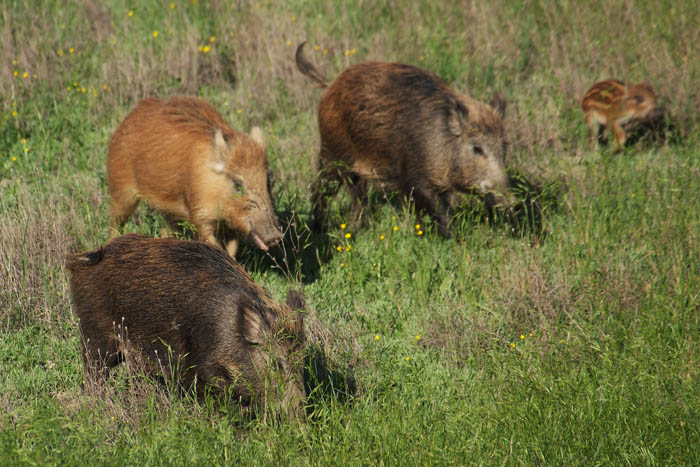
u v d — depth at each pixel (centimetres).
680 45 2683
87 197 1905
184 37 2734
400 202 2020
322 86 2109
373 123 1880
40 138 2233
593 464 1151
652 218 1828
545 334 1491
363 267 1752
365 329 1589
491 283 1684
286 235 1862
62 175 2070
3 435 1095
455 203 1969
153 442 1144
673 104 2420
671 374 1320
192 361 1229
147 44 2742
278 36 2744
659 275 1616
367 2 3003
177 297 1242
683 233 1733
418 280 1689
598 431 1205
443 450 1170
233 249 1692
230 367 1205
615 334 1471
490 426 1235
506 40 2784
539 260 1712
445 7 2988
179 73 2627
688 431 1188
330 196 1953
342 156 1967
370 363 1452
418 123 1830
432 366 1464
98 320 1286
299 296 1252
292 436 1161
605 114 2308
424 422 1242
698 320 1517
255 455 1153
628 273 1647
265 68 2614
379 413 1253
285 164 2145
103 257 1290
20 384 1345
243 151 1559
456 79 2645
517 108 2450
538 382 1314
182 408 1245
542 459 1163
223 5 2955
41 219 1722
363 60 2702
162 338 1250
